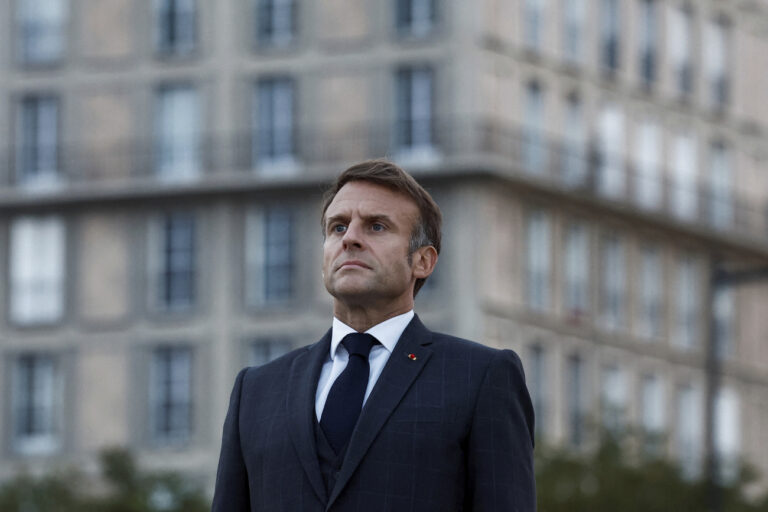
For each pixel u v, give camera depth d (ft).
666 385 207.82
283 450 25.23
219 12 197.77
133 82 198.90
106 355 196.65
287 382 25.91
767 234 216.95
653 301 205.98
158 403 194.90
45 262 198.49
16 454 197.67
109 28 200.44
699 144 212.43
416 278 26.04
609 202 198.70
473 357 25.46
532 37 194.49
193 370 194.29
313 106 194.49
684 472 151.12
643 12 207.00
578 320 196.24
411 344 25.57
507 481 24.91
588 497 149.18
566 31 198.08
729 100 216.74
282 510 24.98
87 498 160.35
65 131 200.03
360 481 24.64
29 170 200.03
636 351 203.21
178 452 193.67
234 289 193.77
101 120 199.52
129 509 157.17
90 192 197.06
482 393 25.14
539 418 191.62
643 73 206.49
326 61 194.39
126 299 196.24
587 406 196.75
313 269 192.03
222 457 26.08
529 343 191.52
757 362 220.02
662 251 207.82
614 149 201.57
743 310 218.18
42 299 198.59
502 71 191.21
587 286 197.77
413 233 25.80
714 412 121.08
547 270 193.26
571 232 196.65
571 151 196.75
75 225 198.18
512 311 189.26
